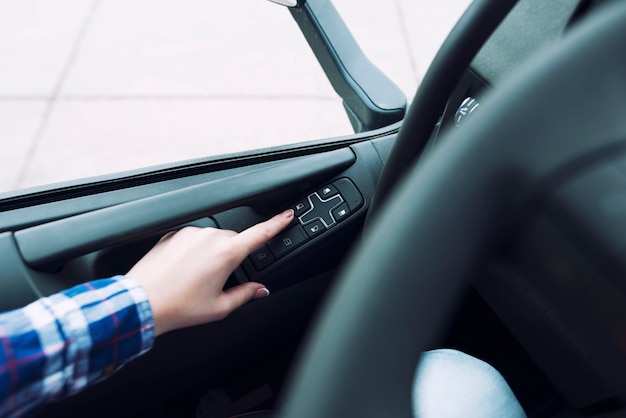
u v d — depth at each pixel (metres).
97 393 0.65
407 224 0.23
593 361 0.54
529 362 0.84
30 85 1.75
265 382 0.93
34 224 0.62
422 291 0.22
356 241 0.75
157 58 1.83
